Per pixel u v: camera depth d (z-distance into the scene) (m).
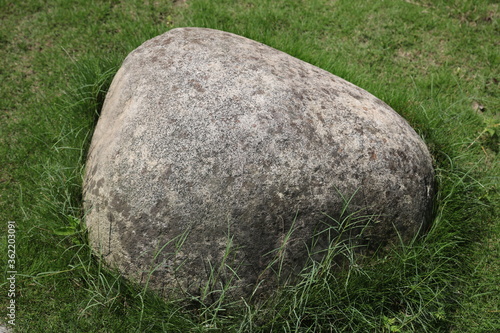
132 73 2.55
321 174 2.22
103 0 4.58
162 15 4.50
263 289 2.27
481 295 2.63
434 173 2.69
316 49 4.20
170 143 2.18
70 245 2.61
